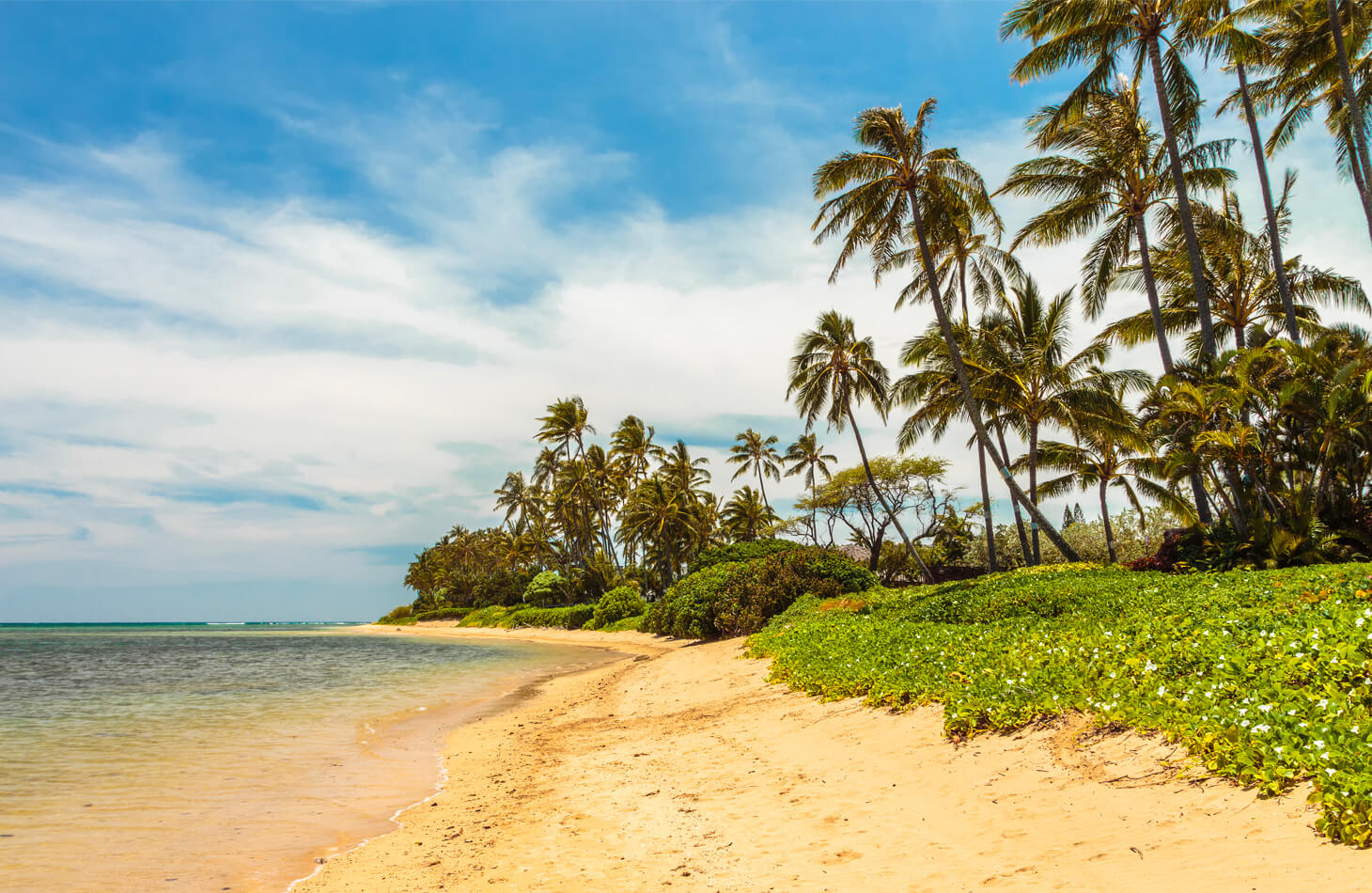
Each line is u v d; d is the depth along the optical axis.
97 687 23.23
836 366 36.69
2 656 41.31
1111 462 35.12
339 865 6.89
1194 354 27.19
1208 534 21.48
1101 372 27.52
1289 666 6.50
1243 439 19.80
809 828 6.50
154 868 6.88
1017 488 26.02
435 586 113.69
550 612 66.88
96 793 9.66
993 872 4.91
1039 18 23.14
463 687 22.98
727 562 40.25
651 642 39.78
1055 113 24.86
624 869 6.06
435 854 6.98
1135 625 10.53
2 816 8.59
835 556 33.44
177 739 13.67
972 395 26.48
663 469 66.81
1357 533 18.91
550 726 14.70
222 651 47.28
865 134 26.22
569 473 67.81
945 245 29.27
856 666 12.75
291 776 10.76
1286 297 22.42
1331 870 3.79
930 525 51.75
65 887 6.37
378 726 15.40
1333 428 18.75
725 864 5.90
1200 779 5.41
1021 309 30.03
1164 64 22.55
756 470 65.94
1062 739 7.14
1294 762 4.80
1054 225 25.58
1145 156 24.78
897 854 5.56
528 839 7.14
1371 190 19.06
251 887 6.38
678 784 8.70
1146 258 24.39
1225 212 24.52
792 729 10.65
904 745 8.49
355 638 73.88
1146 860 4.56
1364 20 20.80
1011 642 11.39
